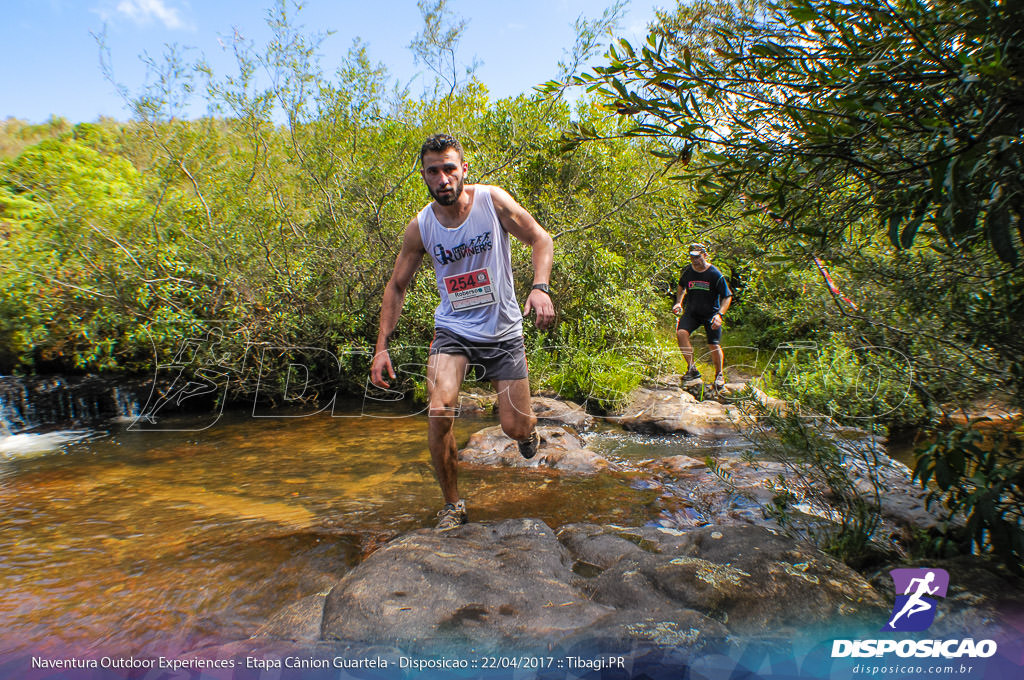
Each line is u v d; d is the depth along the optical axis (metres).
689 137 1.93
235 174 6.64
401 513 3.28
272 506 3.42
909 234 1.67
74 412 5.80
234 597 2.37
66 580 2.54
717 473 3.25
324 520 3.19
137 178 7.13
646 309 7.65
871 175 1.84
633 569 2.28
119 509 3.42
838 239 2.37
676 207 5.44
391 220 6.54
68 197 6.40
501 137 7.18
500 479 3.83
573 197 7.23
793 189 1.99
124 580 2.53
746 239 2.68
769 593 2.02
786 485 2.93
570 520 3.15
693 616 1.92
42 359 6.61
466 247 2.94
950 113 1.53
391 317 3.17
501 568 2.36
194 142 6.54
